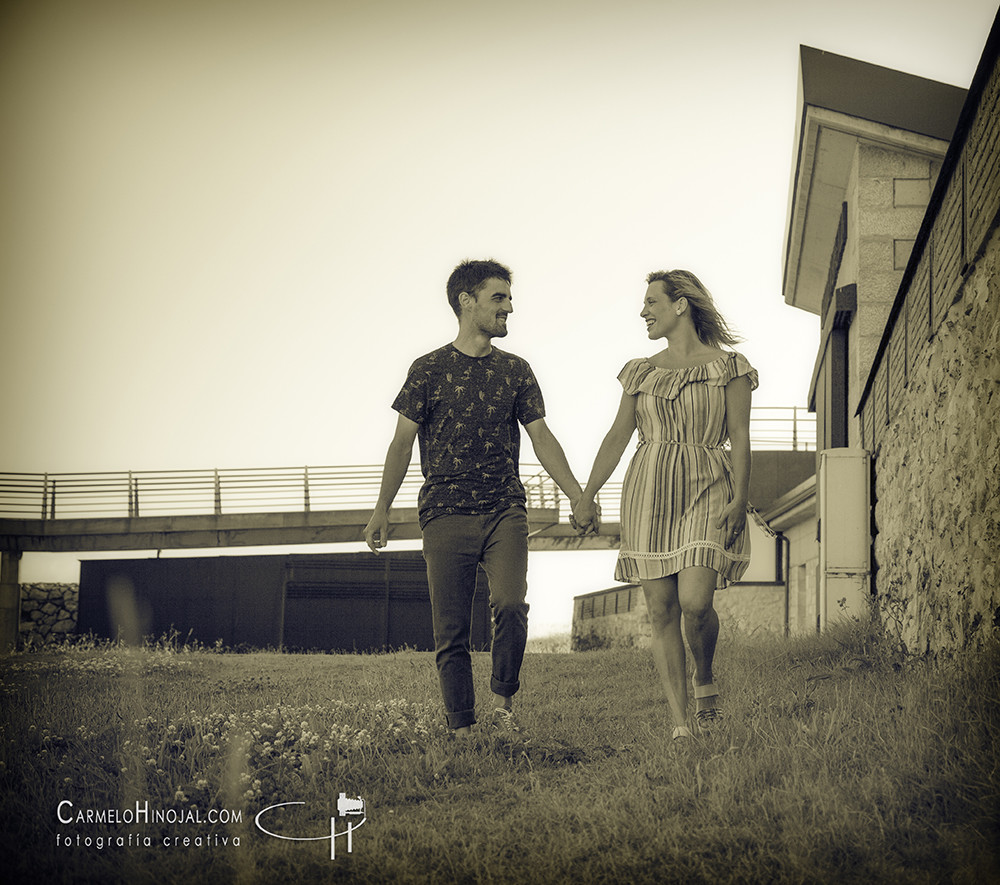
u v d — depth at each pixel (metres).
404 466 4.53
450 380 4.50
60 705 5.32
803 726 3.75
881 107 10.17
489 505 4.42
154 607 20.25
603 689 6.51
